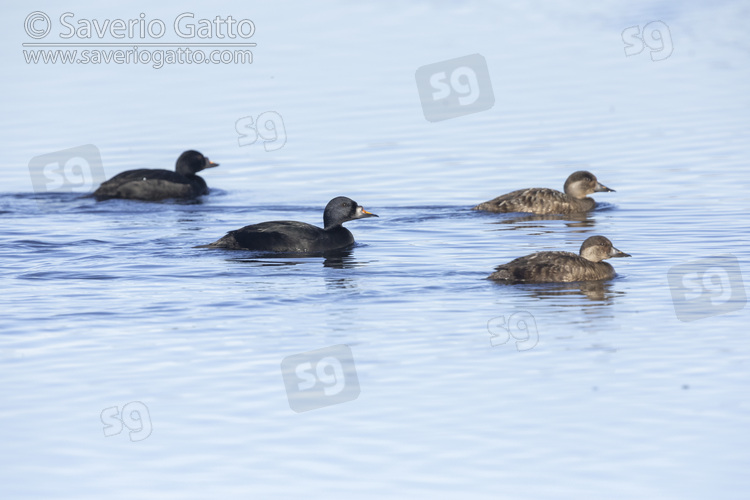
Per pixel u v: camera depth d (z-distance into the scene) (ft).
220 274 62.59
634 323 52.19
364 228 75.56
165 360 48.01
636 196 82.53
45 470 38.37
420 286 59.16
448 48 131.75
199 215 82.12
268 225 69.67
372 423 41.60
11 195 87.86
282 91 115.96
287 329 51.98
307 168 94.17
